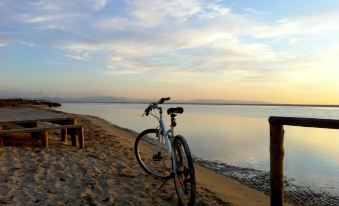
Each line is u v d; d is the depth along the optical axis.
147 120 39.16
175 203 5.16
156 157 6.27
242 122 41.44
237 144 18.23
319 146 18.72
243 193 7.48
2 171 6.38
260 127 32.44
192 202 4.46
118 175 6.58
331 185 9.51
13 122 9.16
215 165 11.91
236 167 11.64
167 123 31.45
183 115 65.06
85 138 12.41
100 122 28.58
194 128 29.28
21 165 6.90
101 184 5.90
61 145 9.85
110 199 5.12
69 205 4.79
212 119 48.50
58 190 5.40
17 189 5.34
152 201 5.19
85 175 6.39
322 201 7.96
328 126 3.86
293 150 17.02
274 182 4.67
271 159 4.69
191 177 4.49
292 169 11.84
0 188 5.35
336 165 12.65
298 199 8.09
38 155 7.98
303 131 30.69
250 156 14.23
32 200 4.89
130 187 5.84
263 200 6.94
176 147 5.06
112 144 11.39
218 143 18.61
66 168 6.83
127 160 8.25
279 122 4.53
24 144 9.66
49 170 6.59
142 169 7.30
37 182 5.77
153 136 17.00
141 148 12.12
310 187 9.25
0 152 8.16
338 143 20.27
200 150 15.75
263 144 18.34
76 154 8.44
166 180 5.86
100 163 7.56
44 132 9.12
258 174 10.45
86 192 5.36
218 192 6.89
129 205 4.97
